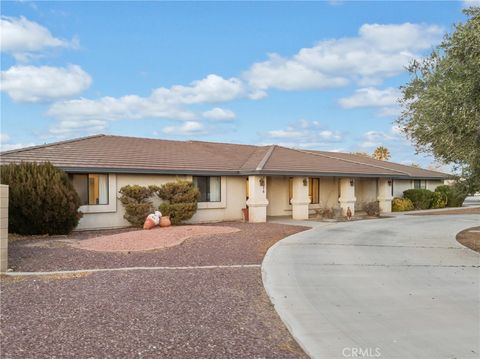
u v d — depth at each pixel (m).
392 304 7.26
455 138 9.52
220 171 21.52
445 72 10.84
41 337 5.57
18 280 8.85
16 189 14.66
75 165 17.34
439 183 36.91
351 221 22.08
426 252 12.47
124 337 5.61
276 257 11.45
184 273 9.57
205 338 5.64
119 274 9.40
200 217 21.25
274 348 5.41
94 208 17.84
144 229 17.38
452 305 7.18
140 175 19.42
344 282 8.80
